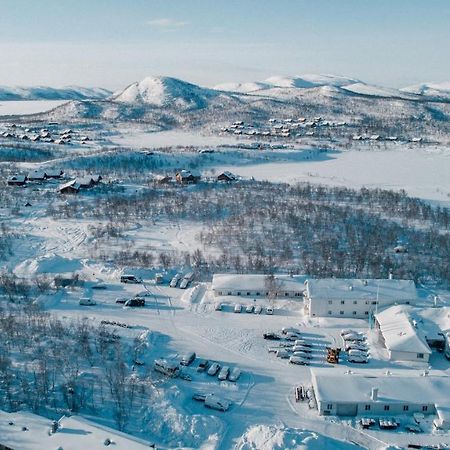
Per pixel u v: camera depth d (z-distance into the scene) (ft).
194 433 219.82
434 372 257.75
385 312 316.60
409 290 336.49
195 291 361.71
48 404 235.40
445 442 216.95
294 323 324.39
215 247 446.60
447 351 285.43
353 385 241.35
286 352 285.23
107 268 400.06
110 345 289.12
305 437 209.67
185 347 294.05
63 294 361.30
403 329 293.43
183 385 257.14
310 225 489.26
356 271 391.86
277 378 265.13
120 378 249.96
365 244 442.50
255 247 440.45
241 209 550.36
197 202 583.17
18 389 245.04
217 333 310.24
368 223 497.05
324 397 234.79
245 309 339.57
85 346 275.39
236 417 233.35
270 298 352.28
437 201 599.57
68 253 440.04
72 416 212.23
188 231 496.23
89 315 329.52
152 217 537.65
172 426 224.53
